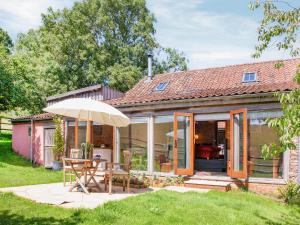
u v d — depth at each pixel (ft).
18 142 73.67
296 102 20.70
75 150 38.11
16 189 34.42
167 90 58.90
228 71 59.67
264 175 39.99
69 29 106.32
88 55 106.63
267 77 52.90
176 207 26.86
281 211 31.35
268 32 24.56
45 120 66.59
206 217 25.20
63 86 96.07
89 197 30.91
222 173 45.93
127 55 109.81
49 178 44.83
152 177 45.91
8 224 21.35
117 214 23.94
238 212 27.63
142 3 113.60
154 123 47.60
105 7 109.70
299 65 22.27
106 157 57.00
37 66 92.53
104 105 34.55
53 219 22.63
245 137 38.81
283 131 20.79
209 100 42.39
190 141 43.83
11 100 72.18
